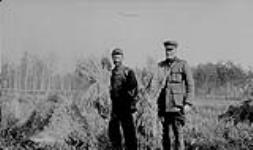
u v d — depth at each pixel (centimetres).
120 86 812
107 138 854
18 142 909
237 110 908
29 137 907
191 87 759
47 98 941
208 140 864
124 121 813
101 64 905
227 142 860
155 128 815
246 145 855
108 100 866
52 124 893
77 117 874
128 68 820
